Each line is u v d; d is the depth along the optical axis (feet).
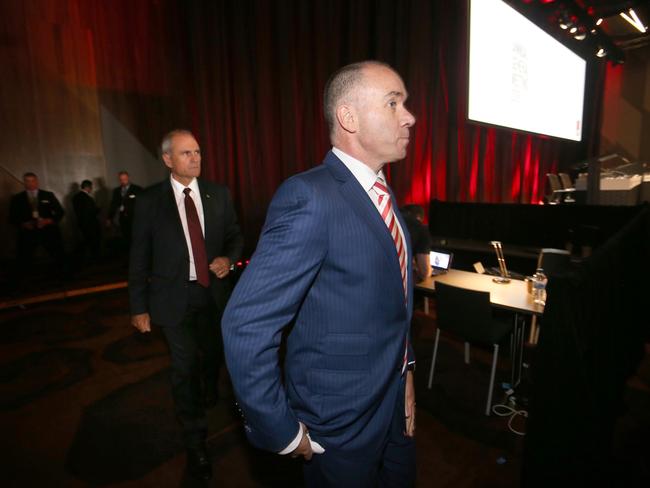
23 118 16.69
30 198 14.01
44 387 7.80
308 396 2.80
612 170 23.17
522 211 13.80
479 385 7.84
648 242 9.84
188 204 5.36
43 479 5.40
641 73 29.40
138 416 6.82
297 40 13.53
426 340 9.95
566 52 22.17
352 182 2.74
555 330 4.01
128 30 14.20
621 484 5.24
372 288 2.71
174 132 5.17
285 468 5.61
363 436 2.95
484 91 16.21
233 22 12.64
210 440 6.18
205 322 6.10
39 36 16.69
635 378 7.93
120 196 16.51
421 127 16.88
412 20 15.87
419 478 5.41
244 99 12.87
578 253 12.62
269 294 2.39
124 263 17.26
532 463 4.20
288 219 2.47
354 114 2.77
